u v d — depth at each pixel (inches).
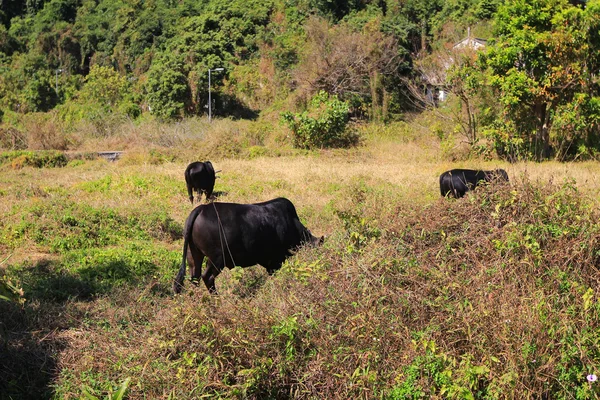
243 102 1984.5
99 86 2076.8
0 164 909.2
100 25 2647.6
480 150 917.8
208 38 2107.5
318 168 807.7
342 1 2234.3
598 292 214.5
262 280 305.4
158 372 198.7
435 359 191.5
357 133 1167.0
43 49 2603.3
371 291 221.1
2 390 212.7
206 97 1905.8
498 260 231.5
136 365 206.8
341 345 203.6
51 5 2807.6
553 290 217.6
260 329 204.8
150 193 595.2
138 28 2449.6
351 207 386.9
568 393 186.5
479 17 1838.1
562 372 187.8
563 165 773.3
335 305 216.4
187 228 291.1
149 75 1941.4
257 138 1159.6
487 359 192.2
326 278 231.5
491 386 186.1
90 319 264.7
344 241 266.1
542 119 904.3
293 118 1127.6
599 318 204.1
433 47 1812.3
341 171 767.1
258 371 194.5
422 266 234.7
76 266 356.8
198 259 300.7
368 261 234.4
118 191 600.4
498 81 887.7
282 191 603.8
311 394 196.2
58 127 1270.9
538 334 193.6
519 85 860.0
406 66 1694.1
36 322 258.4
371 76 1641.2
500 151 920.3
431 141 1098.7
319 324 210.8
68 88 2223.2
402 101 1688.0
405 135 1215.6
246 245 296.2
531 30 876.0
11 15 2933.1
